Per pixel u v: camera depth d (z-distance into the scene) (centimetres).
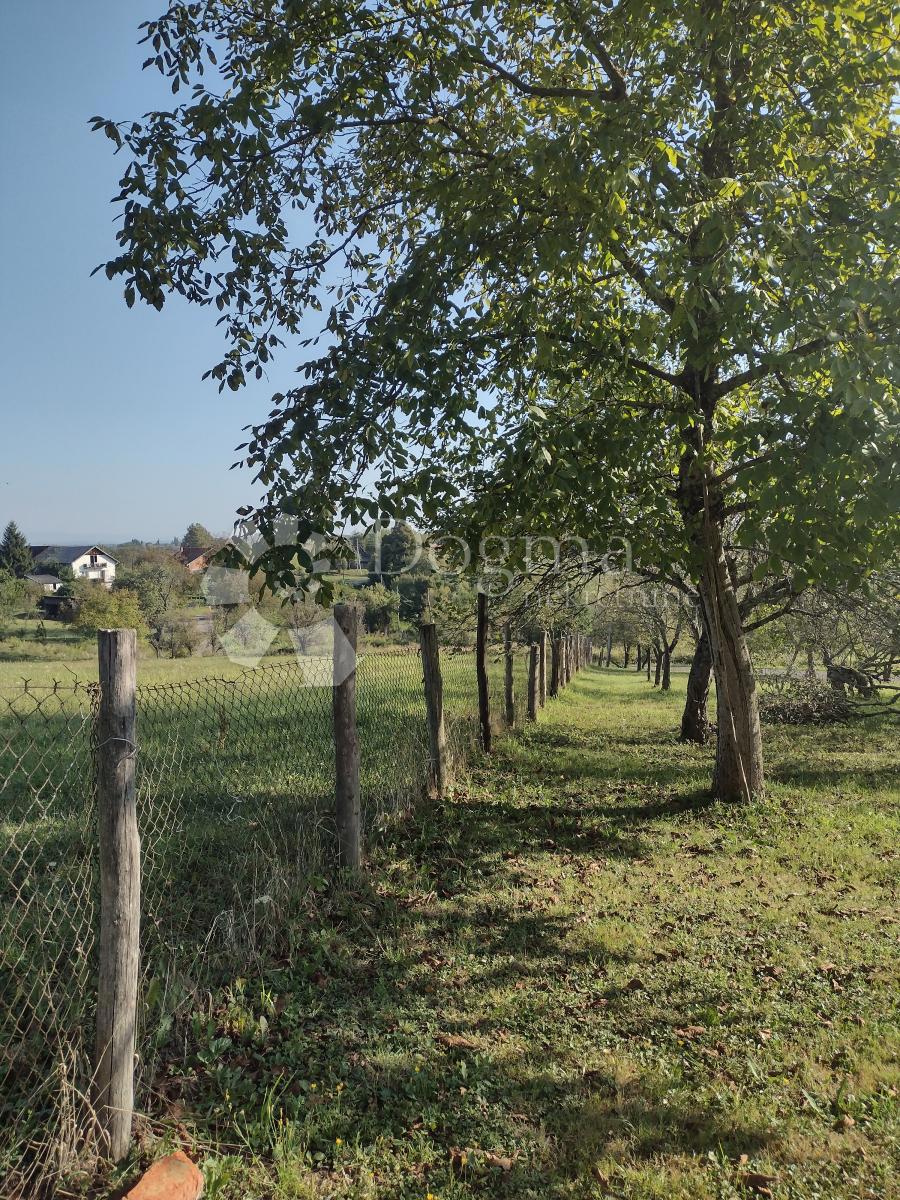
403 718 934
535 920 493
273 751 777
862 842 664
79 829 513
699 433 703
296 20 564
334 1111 304
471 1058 344
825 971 425
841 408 504
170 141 551
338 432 508
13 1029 319
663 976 420
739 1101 314
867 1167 277
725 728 806
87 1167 265
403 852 601
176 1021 349
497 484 643
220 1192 262
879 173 523
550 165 480
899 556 626
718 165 658
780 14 514
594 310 627
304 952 430
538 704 1648
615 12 542
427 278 539
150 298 577
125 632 275
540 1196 267
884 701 1453
